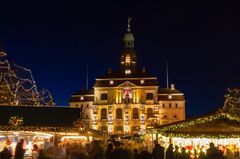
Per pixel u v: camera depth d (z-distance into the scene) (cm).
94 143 1366
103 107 12875
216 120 3781
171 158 2586
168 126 3788
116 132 12600
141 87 12838
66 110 4109
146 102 12738
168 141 4094
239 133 3747
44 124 3941
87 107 13438
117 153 1441
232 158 3259
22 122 3891
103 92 13000
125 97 12794
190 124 3778
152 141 4097
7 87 5853
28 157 3388
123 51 13738
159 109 12900
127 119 12606
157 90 12900
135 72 13275
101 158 1345
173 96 13212
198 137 3756
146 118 12581
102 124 12725
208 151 2217
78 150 1053
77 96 13662
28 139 3997
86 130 4016
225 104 7650
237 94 7862
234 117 3759
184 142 4028
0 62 6069
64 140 3878
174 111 13100
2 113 3953
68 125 3984
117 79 13038
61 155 802
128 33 14000
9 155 2058
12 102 5881
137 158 1745
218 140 3984
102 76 13188
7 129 3797
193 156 3756
